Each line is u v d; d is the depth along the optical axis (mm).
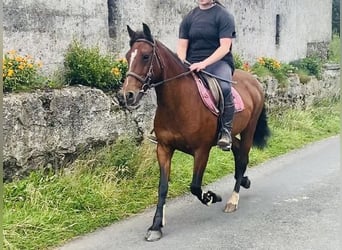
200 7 6188
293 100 12781
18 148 6305
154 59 5391
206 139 5898
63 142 6883
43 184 6344
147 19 9992
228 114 6070
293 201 6992
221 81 6090
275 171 8672
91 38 8594
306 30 16969
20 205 5938
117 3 9156
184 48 6266
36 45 7680
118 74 8008
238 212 6566
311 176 8305
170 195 7129
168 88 5586
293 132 11391
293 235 5777
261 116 7430
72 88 7184
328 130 12516
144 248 5445
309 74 14633
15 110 6246
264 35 14539
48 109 6711
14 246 5211
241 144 6988
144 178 7312
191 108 5715
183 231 5922
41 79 7348
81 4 8359
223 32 6012
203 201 6199
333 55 18781
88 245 5500
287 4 15648
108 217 6180
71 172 6758
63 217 5957
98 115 7348
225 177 8203
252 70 12281
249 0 13742
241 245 5516
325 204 6848
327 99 14734
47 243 5449
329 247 5445
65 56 8055
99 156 7227
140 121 8016
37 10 7668
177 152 8664
